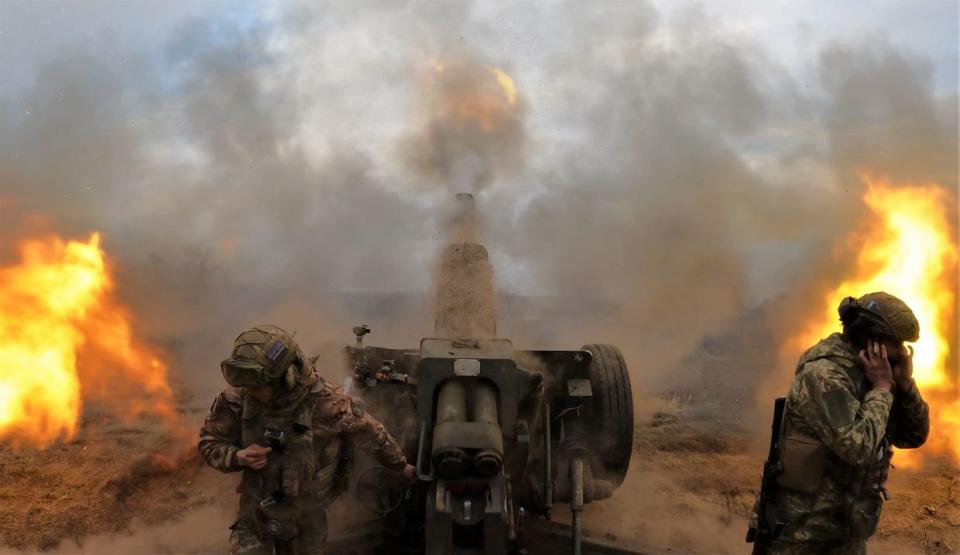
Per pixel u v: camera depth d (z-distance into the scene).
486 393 3.36
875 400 2.66
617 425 4.59
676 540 4.55
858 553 2.84
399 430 4.35
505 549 2.99
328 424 3.06
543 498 3.83
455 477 2.98
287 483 2.96
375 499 3.66
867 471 2.74
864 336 2.77
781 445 2.87
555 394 4.55
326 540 3.41
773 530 2.84
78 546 4.29
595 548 3.85
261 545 3.07
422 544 3.77
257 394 2.91
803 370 2.79
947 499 5.13
